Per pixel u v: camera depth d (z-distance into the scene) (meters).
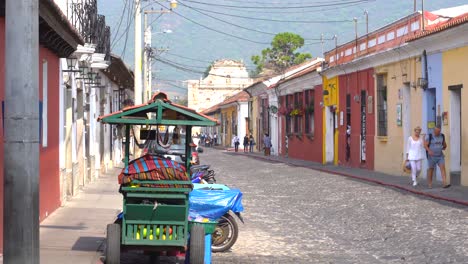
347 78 34.72
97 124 29.38
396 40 27.62
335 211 17.48
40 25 13.81
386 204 18.28
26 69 6.89
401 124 27.06
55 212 16.66
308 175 30.50
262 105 61.41
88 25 19.73
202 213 10.91
